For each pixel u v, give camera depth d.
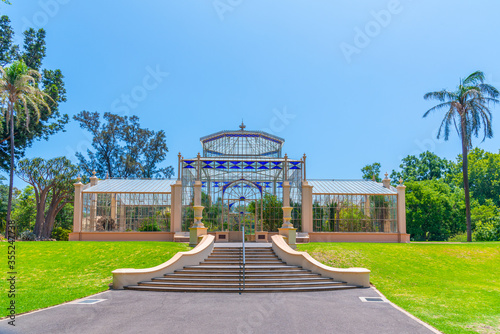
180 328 11.09
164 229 33.72
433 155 73.50
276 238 24.06
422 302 15.23
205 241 23.17
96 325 11.37
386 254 24.84
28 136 42.97
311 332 10.80
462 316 13.06
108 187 35.59
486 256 25.00
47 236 44.09
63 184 43.19
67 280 19.12
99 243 27.39
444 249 26.45
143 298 15.39
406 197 54.34
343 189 36.06
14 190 62.28
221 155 37.97
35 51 44.88
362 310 13.45
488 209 54.59
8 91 30.91
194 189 32.66
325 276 18.95
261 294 16.28
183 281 18.02
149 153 64.31
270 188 33.62
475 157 70.06
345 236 33.56
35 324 11.45
